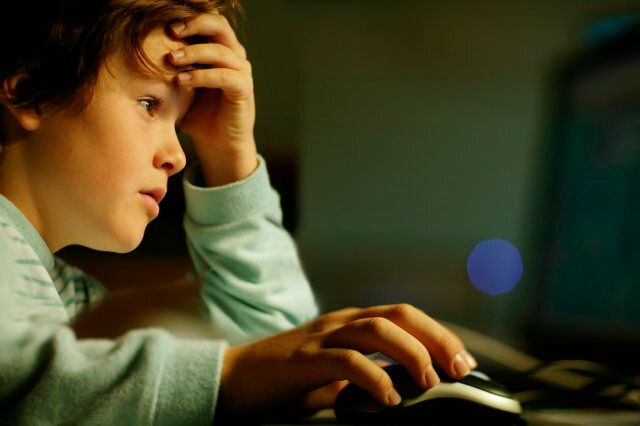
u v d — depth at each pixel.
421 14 1.77
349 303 1.59
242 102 0.67
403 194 1.76
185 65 0.57
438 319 1.59
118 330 0.70
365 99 1.75
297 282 0.75
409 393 0.46
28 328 0.45
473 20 1.79
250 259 0.70
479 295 1.64
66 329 0.46
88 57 0.51
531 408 0.58
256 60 1.34
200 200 0.70
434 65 1.79
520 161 1.78
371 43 1.75
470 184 1.79
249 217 0.71
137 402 0.42
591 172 1.24
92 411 0.41
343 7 1.72
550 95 1.53
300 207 1.63
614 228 1.14
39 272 0.52
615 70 1.16
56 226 0.56
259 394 0.45
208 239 0.70
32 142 0.53
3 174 0.54
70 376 0.42
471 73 1.80
